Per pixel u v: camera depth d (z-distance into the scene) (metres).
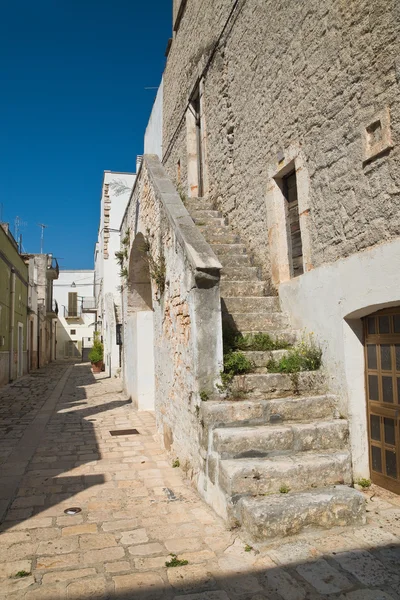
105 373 21.14
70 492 4.39
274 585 2.60
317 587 2.57
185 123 10.77
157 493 4.32
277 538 3.09
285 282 5.65
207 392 4.29
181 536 3.31
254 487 3.41
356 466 4.14
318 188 4.84
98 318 30.41
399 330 3.86
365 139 4.02
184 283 4.83
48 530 3.49
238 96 7.38
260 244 6.57
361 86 4.10
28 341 22.94
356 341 4.34
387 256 3.73
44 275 30.30
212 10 8.69
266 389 4.43
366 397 4.27
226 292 6.00
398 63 3.63
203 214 8.12
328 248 4.66
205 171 9.23
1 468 5.24
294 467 3.50
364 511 3.32
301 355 4.79
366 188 4.04
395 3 3.66
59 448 6.23
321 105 4.79
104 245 22.06
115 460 5.57
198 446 4.27
